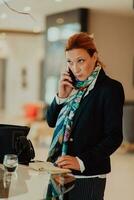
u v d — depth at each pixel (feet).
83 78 7.46
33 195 6.29
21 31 33.53
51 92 32.94
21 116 44.47
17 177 7.11
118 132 7.07
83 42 7.25
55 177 6.86
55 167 7.21
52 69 32.68
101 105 7.23
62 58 31.40
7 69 54.85
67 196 6.98
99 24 31.14
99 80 7.38
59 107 8.08
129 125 27.02
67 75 7.77
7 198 6.16
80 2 28.02
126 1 27.43
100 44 31.24
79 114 7.34
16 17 30.25
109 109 7.11
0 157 7.52
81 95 7.48
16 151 7.60
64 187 6.38
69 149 7.36
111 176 19.67
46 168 7.17
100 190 7.34
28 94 52.75
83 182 7.13
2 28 35.45
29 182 6.79
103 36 31.37
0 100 56.08
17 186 6.69
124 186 17.76
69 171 7.00
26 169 7.46
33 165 7.45
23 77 53.26
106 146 6.95
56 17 31.81
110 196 16.12
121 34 32.22
